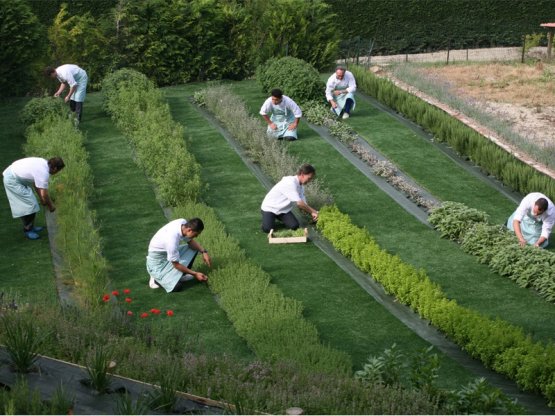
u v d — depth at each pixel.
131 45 22.75
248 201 14.82
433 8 28.69
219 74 23.75
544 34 29.25
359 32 28.55
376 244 12.34
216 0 23.95
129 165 16.64
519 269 11.85
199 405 7.54
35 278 11.84
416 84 22.12
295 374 8.42
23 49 21.16
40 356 7.87
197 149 17.56
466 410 8.04
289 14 23.91
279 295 11.09
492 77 24.00
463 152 17.12
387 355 8.84
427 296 10.70
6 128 18.88
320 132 18.53
